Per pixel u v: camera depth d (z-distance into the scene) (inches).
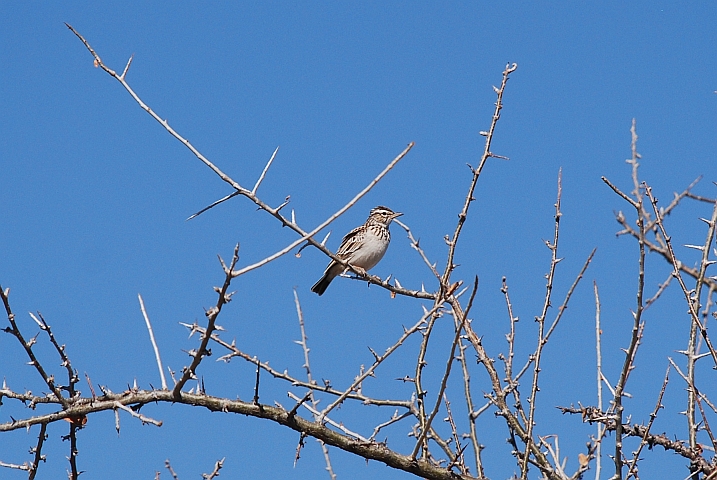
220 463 438.9
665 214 365.7
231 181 433.4
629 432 464.8
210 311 388.5
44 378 415.2
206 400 431.2
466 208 454.6
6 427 409.7
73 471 425.7
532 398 449.7
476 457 474.6
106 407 414.9
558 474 454.9
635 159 357.1
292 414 435.5
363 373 458.0
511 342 494.3
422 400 454.6
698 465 433.4
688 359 444.5
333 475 497.4
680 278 415.2
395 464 442.6
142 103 431.5
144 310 441.1
